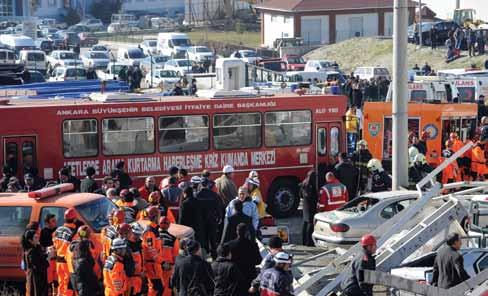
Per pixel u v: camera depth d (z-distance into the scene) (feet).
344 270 77.00
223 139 130.31
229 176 111.55
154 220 82.38
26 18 558.97
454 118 154.40
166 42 393.50
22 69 261.24
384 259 79.05
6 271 89.66
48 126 122.83
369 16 426.10
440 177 136.87
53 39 459.73
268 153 132.26
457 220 80.94
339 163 121.49
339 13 424.87
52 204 89.45
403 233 86.94
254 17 554.05
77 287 76.28
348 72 350.64
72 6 642.63
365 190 128.26
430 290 66.03
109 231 80.33
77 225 82.07
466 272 71.67
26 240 81.61
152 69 306.55
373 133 151.74
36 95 164.76
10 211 89.86
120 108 125.49
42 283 81.97
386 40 373.61
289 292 67.56
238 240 78.02
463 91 205.36
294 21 424.46
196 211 98.32
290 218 132.67
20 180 121.39
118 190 106.32
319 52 382.22
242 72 239.71
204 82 302.04
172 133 128.06
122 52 361.92
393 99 120.37
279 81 264.31
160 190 108.68
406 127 119.96
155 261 81.41
